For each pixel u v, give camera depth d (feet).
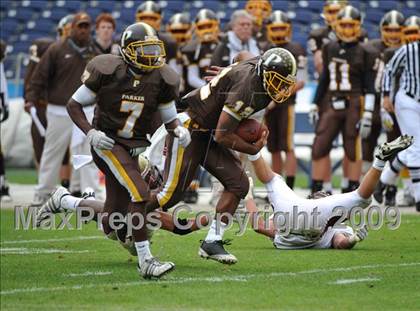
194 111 85.71
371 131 152.46
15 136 224.53
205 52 150.20
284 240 97.60
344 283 77.66
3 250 96.58
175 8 257.14
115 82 78.48
